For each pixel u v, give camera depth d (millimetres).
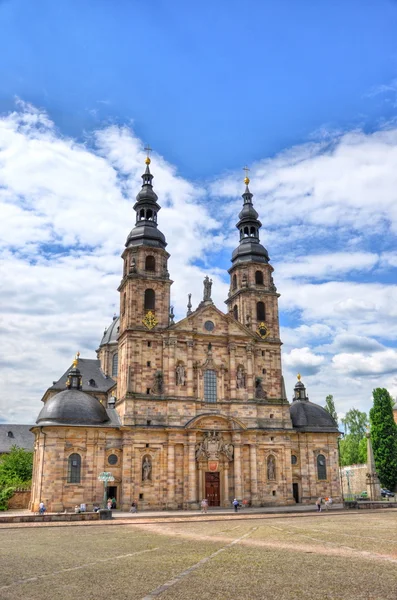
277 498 86938
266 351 94188
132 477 79562
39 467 78312
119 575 27688
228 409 87438
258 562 31391
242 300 97438
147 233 92375
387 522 57094
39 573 28500
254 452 86125
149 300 88875
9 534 49062
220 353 89750
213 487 84062
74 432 79188
